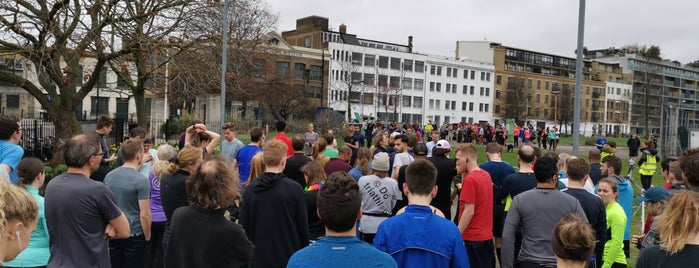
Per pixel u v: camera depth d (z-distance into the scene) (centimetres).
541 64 11100
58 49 1452
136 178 524
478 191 543
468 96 10094
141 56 1714
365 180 611
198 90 1948
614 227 517
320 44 8744
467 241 549
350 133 1543
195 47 1691
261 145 875
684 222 287
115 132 1845
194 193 335
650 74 8856
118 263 535
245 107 3997
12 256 262
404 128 2005
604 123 11994
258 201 445
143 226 520
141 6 1485
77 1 1442
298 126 3909
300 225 454
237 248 335
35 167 416
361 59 8638
